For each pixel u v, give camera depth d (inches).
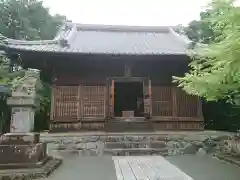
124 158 372.5
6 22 941.8
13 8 920.3
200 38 834.8
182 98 516.1
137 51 496.4
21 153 264.1
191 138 441.7
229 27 211.5
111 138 425.7
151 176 247.0
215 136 441.7
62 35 606.2
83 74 510.3
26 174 240.7
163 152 410.0
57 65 502.6
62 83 502.0
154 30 775.7
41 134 444.5
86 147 411.5
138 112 775.7
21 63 517.7
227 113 708.7
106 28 754.2
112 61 511.8
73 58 483.8
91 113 493.4
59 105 491.5
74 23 747.4
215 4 205.6
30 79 295.9
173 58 478.6
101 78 511.8
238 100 421.1
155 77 522.3
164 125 498.9
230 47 191.6
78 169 289.9
